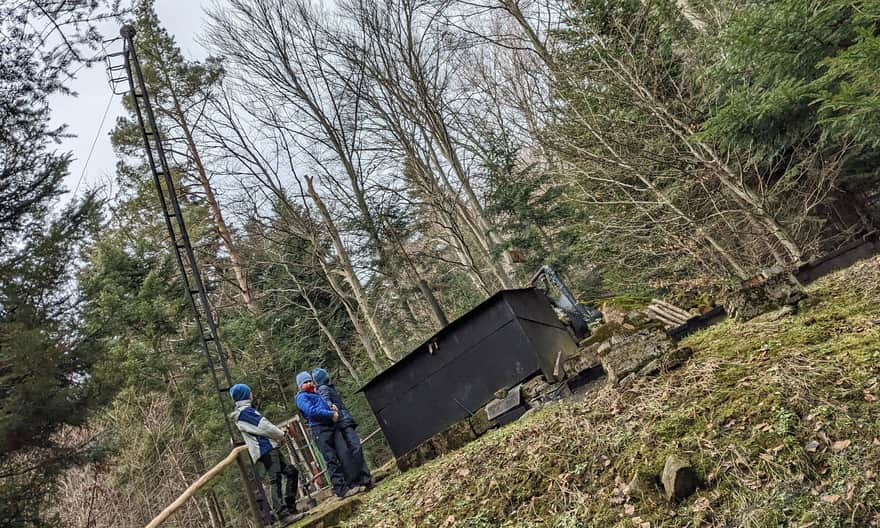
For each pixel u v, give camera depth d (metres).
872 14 7.38
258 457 8.16
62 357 10.60
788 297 6.36
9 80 9.24
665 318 9.67
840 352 4.63
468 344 8.91
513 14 14.95
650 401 5.20
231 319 22.86
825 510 3.41
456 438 8.19
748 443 4.07
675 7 12.59
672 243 12.34
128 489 17.50
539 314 9.55
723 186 11.88
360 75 20.86
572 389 7.48
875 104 7.40
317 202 20.70
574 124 13.05
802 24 8.70
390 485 7.48
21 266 10.88
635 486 4.27
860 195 13.00
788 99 9.20
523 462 5.41
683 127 11.18
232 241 23.97
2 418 9.54
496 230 19.67
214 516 19.98
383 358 22.94
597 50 11.79
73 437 15.52
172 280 22.08
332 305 23.31
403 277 23.22
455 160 20.30
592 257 15.45
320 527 6.93
